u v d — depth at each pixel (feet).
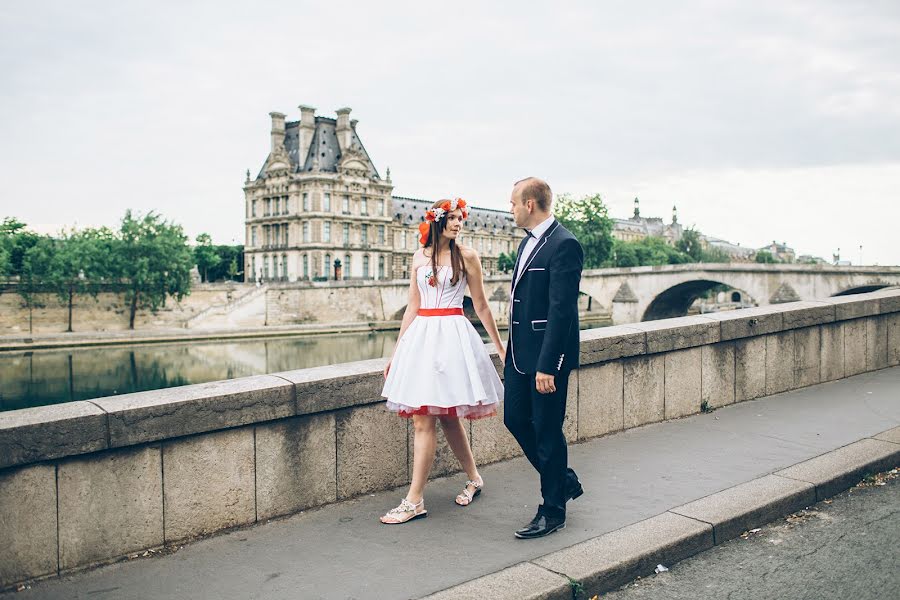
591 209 302.04
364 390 16.84
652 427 23.29
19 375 138.92
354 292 248.32
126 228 206.59
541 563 12.71
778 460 18.89
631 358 23.07
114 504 13.48
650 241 419.33
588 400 21.88
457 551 13.60
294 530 14.89
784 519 15.64
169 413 13.91
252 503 15.26
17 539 12.47
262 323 227.61
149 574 12.92
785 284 174.19
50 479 12.78
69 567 13.01
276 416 15.35
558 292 13.93
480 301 15.85
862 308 32.22
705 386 25.53
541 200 14.65
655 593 12.37
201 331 199.21
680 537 13.67
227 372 147.23
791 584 12.47
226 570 13.01
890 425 22.38
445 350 14.99
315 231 327.67
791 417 23.97
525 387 14.80
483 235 426.92
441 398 14.73
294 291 234.79
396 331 234.58
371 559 13.33
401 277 382.22
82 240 203.31
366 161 345.72
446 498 16.78
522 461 19.89
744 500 15.53
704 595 12.23
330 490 16.48
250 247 362.33
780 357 28.43
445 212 15.24
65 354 166.81
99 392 121.60
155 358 165.37
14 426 12.24
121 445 13.38
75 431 12.85
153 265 207.82
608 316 297.33
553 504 14.32
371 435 17.13
